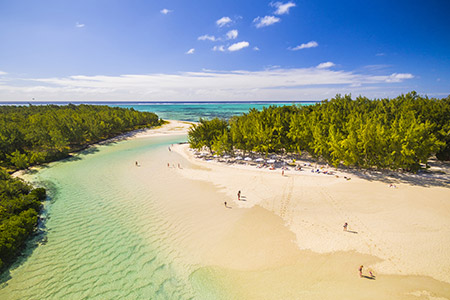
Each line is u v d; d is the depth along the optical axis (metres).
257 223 28.55
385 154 43.47
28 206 31.88
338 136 47.00
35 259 23.36
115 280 20.59
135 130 112.31
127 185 42.50
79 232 27.94
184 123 141.62
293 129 55.47
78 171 51.09
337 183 40.31
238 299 18.38
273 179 43.34
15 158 51.78
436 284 18.91
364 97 74.81
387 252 22.73
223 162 57.06
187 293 19.12
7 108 116.75
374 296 17.89
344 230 26.47
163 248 24.72
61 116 81.88
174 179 45.25
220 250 24.06
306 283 19.45
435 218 28.25
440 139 48.28
